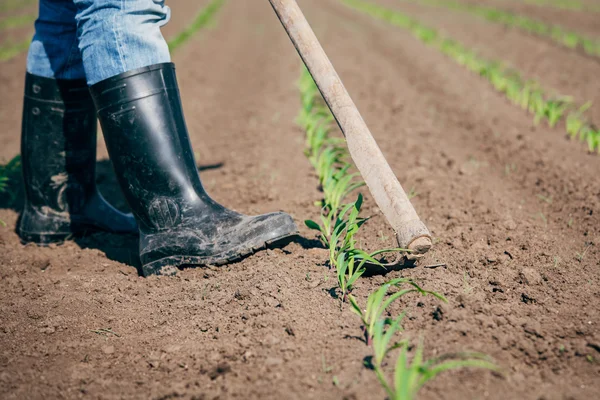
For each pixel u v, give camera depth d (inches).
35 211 110.7
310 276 89.7
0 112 228.1
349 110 84.0
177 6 815.1
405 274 88.7
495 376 64.3
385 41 400.8
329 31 478.6
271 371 67.8
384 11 600.7
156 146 89.4
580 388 63.3
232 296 86.3
